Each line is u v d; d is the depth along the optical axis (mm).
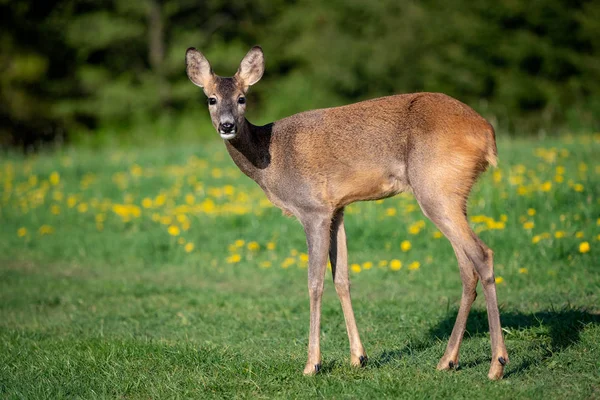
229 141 8250
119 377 7668
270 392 7152
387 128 7703
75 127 42500
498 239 11945
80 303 11586
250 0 42219
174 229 14656
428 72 36188
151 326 10211
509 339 8312
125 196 18797
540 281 10531
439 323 9133
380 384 7000
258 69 8703
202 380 7461
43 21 42344
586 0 35281
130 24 41906
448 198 7305
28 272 13844
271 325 9789
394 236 13195
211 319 10258
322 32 38969
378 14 37656
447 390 6758
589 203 12477
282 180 8055
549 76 35000
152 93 41312
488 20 35594
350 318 7871
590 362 7285
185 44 41594
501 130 32031
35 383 7613
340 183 7848
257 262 13289
